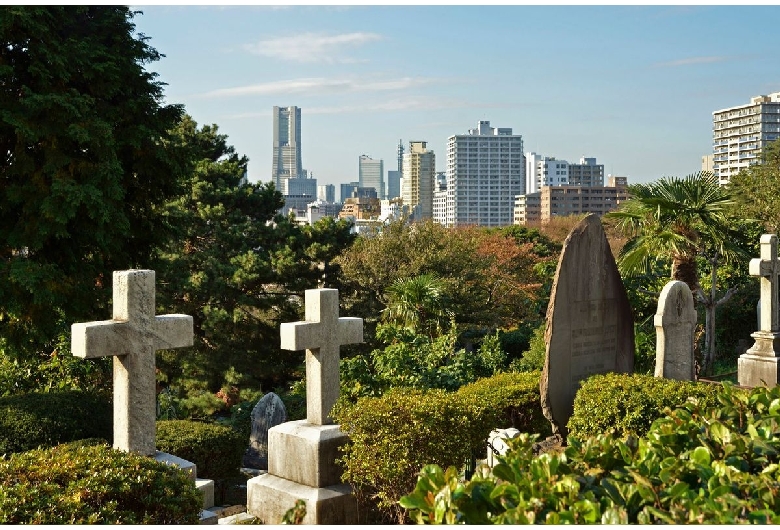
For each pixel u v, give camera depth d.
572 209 120.50
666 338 8.77
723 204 13.94
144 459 5.14
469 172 176.75
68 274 14.37
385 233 29.41
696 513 2.83
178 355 22.73
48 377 11.48
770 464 3.59
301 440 6.83
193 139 27.23
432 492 3.14
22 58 14.18
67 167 14.14
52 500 4.32
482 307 28.11
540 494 3.07
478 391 8.40
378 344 25.61
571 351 8.19
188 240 24.28
